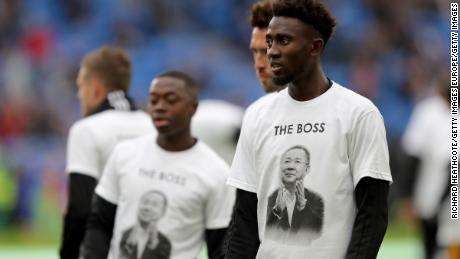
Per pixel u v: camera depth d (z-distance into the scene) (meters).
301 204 12.34
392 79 61.53
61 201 49.69
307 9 12.22
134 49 62.69
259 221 12.74
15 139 55.09
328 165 12.27
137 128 18.25
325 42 12.46
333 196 12.23
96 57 18.48
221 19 64.62
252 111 13.05
